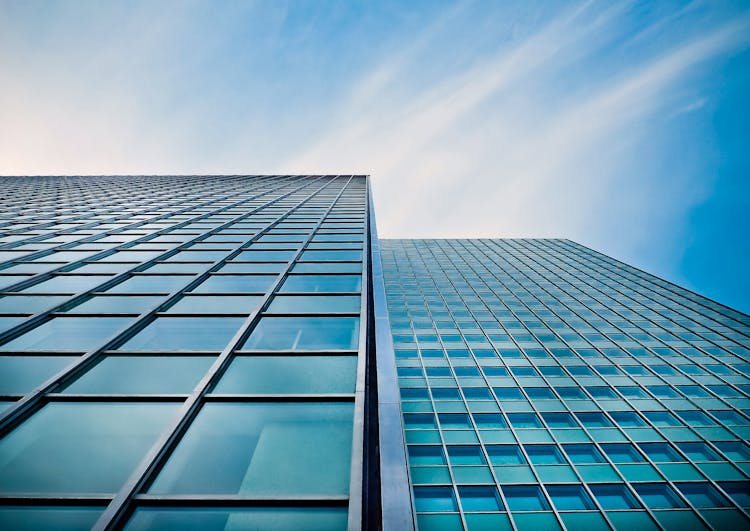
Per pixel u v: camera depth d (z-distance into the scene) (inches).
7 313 395.2
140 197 1417.3
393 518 217.3
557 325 1717.5
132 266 563.2
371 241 765.9
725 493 859.4
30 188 1734.7
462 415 1135.6
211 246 705.0
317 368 323.6
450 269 2479.1
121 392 279.3
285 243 735.1
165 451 230.2
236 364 324.2
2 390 273.1
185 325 391.9
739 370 1339.8
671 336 1610.5
